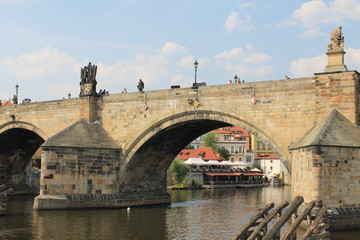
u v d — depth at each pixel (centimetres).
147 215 6097
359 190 4559
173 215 6188
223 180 16225
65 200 6366
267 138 5638
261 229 3506
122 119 6906
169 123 6500
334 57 5194
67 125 7488
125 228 5050
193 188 13925
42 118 7888
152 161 7400
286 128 5500
